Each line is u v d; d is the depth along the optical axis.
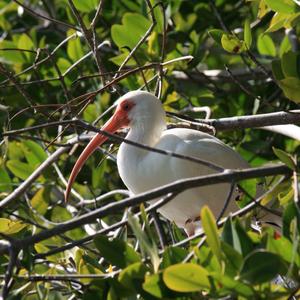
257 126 10.59
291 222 7.07
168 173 10.66
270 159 12.52
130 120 11.04
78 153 12.97
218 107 12.89
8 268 6.95
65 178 12.54
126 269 7.07
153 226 11.20
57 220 11.53
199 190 10.73
